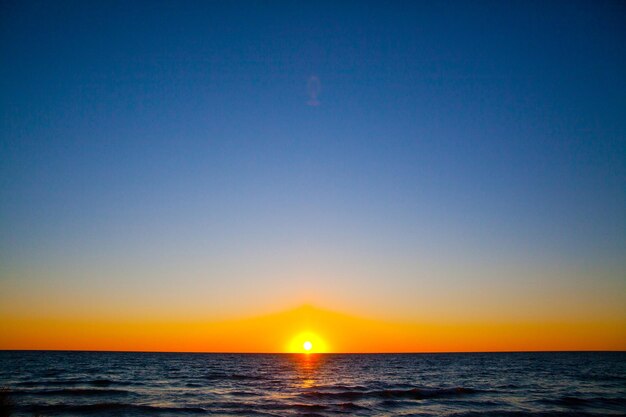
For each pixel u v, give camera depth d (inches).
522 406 1250.0
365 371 2947.8
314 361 4849.9
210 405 1213.1
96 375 2246.6
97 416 1042.1
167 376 2258.9
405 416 1086.4
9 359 3900.1
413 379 2220.7
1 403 1009.5
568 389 1688.0
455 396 1457.9
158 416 1048.2
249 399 1344.7
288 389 1648.6
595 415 1100.5
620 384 1897.1
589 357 5871.1
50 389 1552.7
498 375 2496.3
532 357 5969.5
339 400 1348.4
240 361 4687.5
